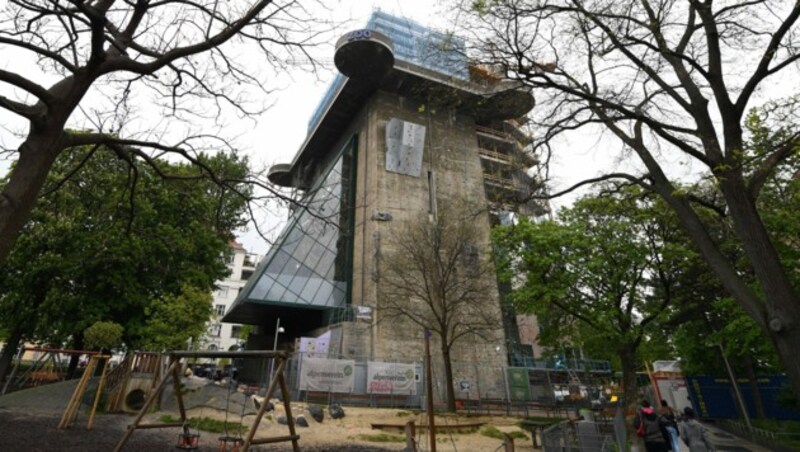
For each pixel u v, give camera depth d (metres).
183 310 25.89
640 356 32.78
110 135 7.98
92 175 12.21
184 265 27.98
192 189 10.38
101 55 6.09
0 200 5.41
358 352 31.28
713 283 20.30
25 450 8.92
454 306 26.98
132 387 16.66
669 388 29.80
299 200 8.87
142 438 11.88
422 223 29.41
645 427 11.02
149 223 25.19
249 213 8.31
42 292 25.00
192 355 8.62
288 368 24.09
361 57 39.22
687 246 18.73
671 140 8.63
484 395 32.44
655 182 9.19
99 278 24.20
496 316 33.47
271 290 34.12
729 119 8.19
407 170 40.59
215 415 15.93
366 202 39.62
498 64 10.10
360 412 20.22
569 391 31.72
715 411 27.02
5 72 5.42
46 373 25.31
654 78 9.39
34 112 5.79
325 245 38.31
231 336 69.62
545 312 20.58
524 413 26.72
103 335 18.78
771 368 27.28
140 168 24.95
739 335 19.41
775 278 7.09
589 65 10.32
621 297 18.95
